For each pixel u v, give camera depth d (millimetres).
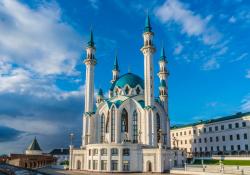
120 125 117562
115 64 165125
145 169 101750
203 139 145125
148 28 124938
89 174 91500
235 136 127312
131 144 103562
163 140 124188
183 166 103625
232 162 96875
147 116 113625
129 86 130375
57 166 130500
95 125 126438
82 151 116875
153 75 120438
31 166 154375
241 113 133750
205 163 105062
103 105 126688
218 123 137875
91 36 137125
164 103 136250
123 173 96750
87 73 132750
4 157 198625
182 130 160000
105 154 103375
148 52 121375
